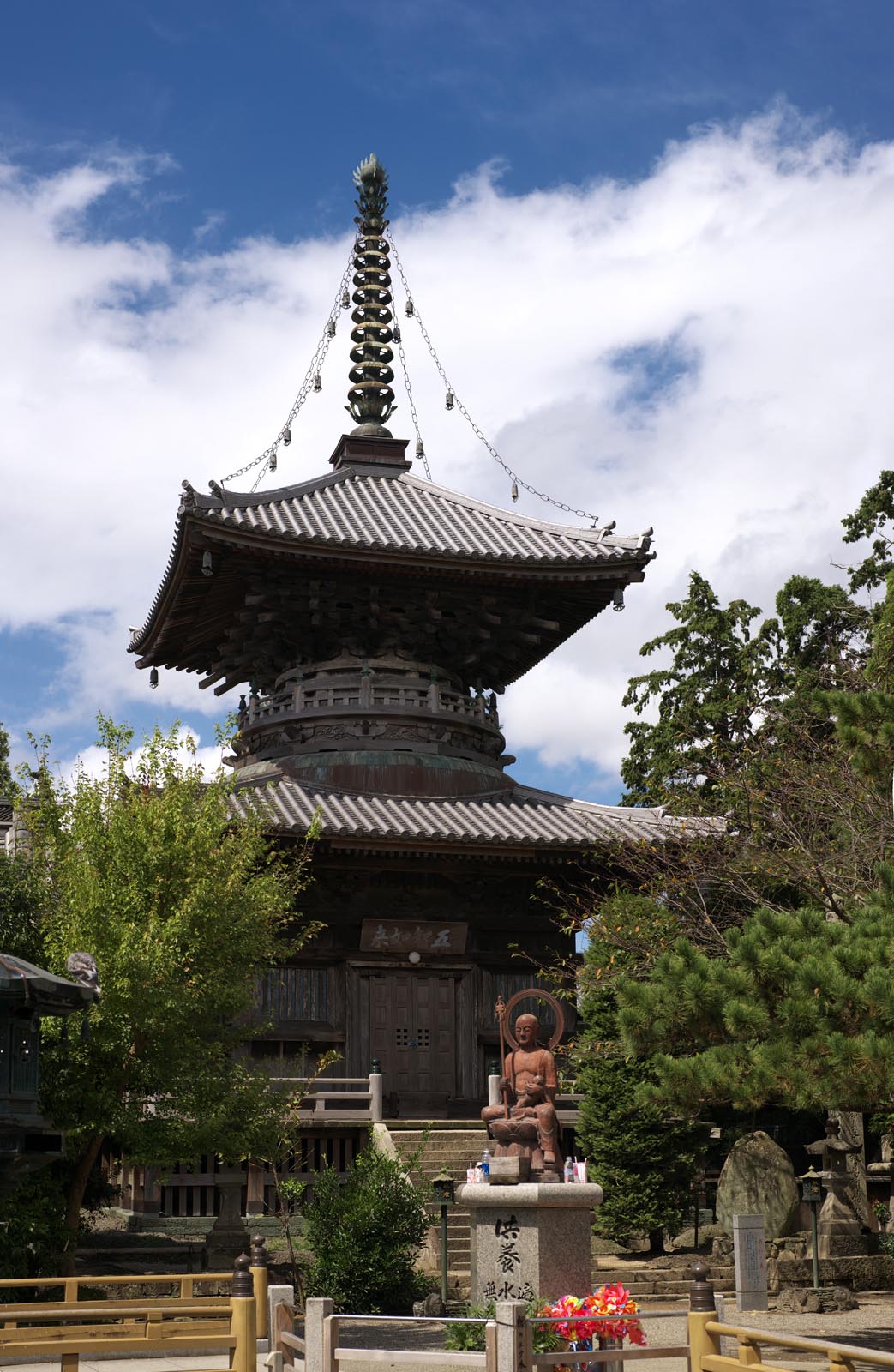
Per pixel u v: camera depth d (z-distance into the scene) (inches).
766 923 860.6
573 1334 696.4
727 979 851.4
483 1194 841.5
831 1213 1320.1
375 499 1852.9
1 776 1571.1
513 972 1636.3
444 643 1785.2
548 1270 815.1
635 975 1396.4
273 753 1729.8
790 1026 805.9
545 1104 868.6
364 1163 1178.0
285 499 1763.0
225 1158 1104.8
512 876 1642.5
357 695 1717.5
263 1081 1118.4
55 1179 1065.5
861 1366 919.0
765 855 1461.6
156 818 1083.3
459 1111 1514.5
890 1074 776.3
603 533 1775.3
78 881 1058.7
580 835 1571.1
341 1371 828.0
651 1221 1294.3
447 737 1743.4
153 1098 1146.0
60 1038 1015.0
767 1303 1138.7
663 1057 849.5
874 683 1481.3
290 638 1745.8
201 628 1833.2
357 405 2012.8
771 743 1781.5
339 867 1577.3
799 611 2124.8
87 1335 744.3
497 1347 572.4
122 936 1034.1
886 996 773.9
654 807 1860.2
